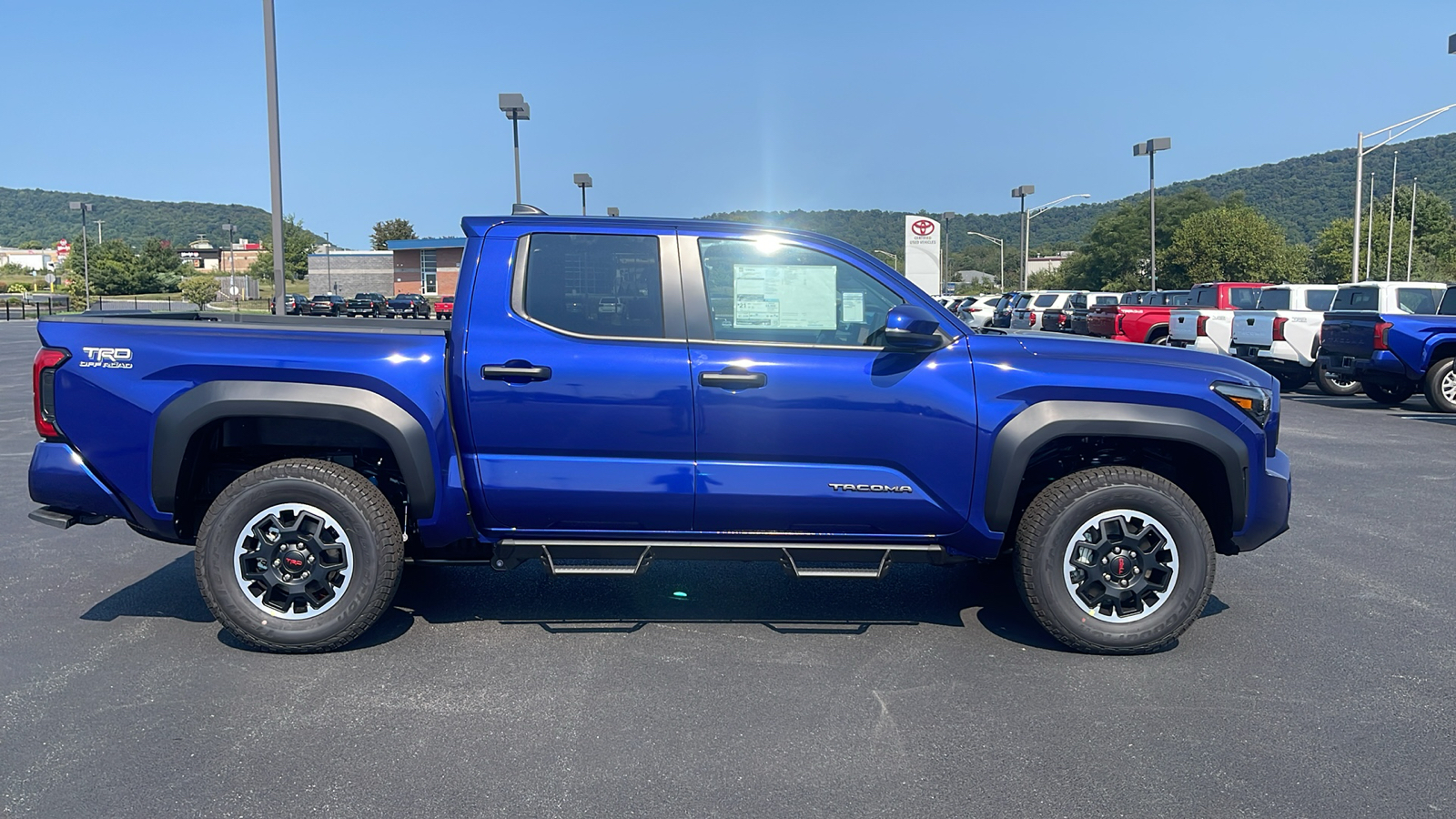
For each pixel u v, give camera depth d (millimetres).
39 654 4309
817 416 4281
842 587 5473
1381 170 148500
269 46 15781
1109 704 3857
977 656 4391
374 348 4266
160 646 4426
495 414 4246
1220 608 5098
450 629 4695
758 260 4367
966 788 3182
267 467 4262
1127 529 4352
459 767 3299
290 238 149500
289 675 4094
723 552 4434
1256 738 3555
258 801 3064
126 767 3277
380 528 4262
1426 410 14469
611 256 4344
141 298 87875
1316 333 16234
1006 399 4309
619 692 3953
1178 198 98500
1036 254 160000
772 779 3232
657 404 4250
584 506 4316
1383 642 4578
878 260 4410
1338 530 6836
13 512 7105
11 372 18578
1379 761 3379
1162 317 21531
